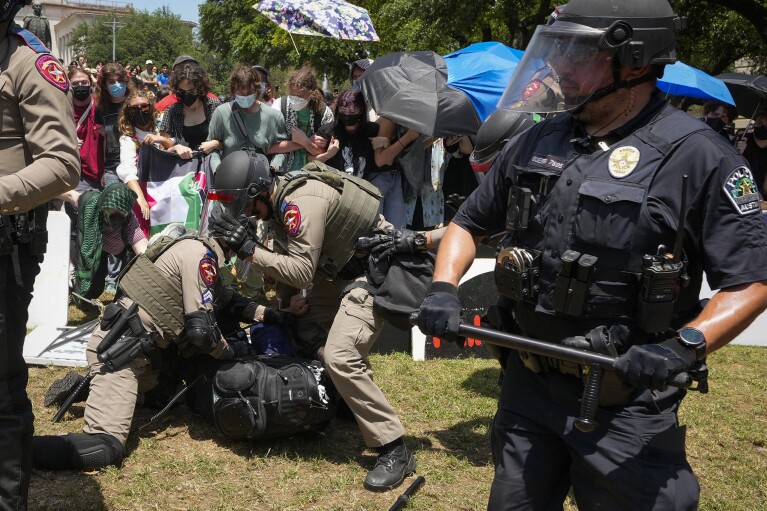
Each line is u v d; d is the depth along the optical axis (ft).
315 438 13.43
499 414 7.48
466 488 11.98
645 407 6.63
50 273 18.60
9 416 8.21
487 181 7.50
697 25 62.39
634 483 6.51
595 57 6.57
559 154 6.88
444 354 18.71
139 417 13.88
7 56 8.12
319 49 88.74
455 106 18.84
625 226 6.35
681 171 6.31
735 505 12.07
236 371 12.38
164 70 80.84
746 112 29.58
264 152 20.34
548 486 7.18
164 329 12.46
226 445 12.91
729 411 16.39
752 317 6.15
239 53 126.72
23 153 8.27
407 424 14.46
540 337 6.98
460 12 57.16
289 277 11.89
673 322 6.73
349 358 11.87
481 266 18.51
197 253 12.35
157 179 20.12
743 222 6.17
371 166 20.45
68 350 16.56
